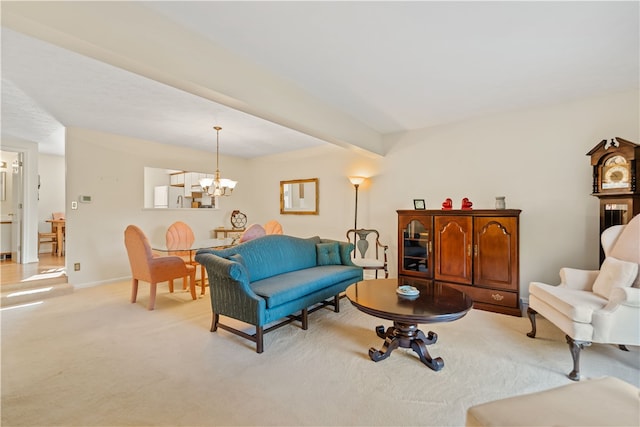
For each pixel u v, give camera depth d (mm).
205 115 3619
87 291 4051
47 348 2389
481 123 3809
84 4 1566
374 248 4734
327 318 3135
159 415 1625
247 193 6488
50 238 6254
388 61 2426
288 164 5875
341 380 1964
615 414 992
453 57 2355
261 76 2535
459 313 2051
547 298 2371
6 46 2090
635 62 2424
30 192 5098
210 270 2641
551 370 2078
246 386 1894
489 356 2275
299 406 1704
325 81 2797
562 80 2770
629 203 2672
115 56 1696
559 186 3352
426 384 1917
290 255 3436
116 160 4551
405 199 4434
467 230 3422
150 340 2555
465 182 3924
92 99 3104
